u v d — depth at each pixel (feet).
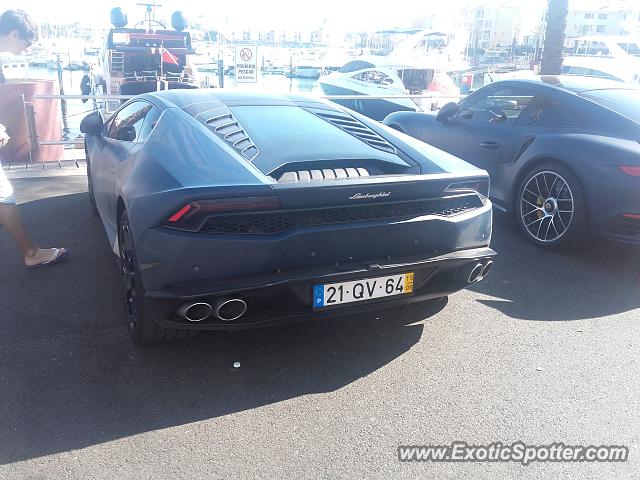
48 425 8.07
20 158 27.04
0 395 8.71
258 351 10.22
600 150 14.20
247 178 8.69
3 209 13.04
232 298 8.43
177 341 10.44
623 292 13.03
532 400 8.89
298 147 9.95
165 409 8.52
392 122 22.34
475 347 10.48
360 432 8.09
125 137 12.76
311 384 9.27
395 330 11.09
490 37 286.25
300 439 7.92
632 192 13.55
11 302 11.89
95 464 7.35
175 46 48.24
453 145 19.27
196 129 10.25
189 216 8.30
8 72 70.18
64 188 21.79
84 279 13.12
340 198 8.89
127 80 43.70
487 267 10.43
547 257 15.23
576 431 8.17
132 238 9.27
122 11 46.55
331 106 12.51
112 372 9.41
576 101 15.92
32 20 14.16
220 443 7.80
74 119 64.08
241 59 42.14
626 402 8.86
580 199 14.52
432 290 9.96
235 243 8.40
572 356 10.21
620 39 103.45
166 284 8.52
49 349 10.06
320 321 11.36
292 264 8.77
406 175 9.59
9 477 7.09
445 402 8.82
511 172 16.71
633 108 15.33
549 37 42.70
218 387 9.12
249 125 10.63
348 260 9.12
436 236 9.72
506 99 18.11
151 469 7.29
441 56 67.46
